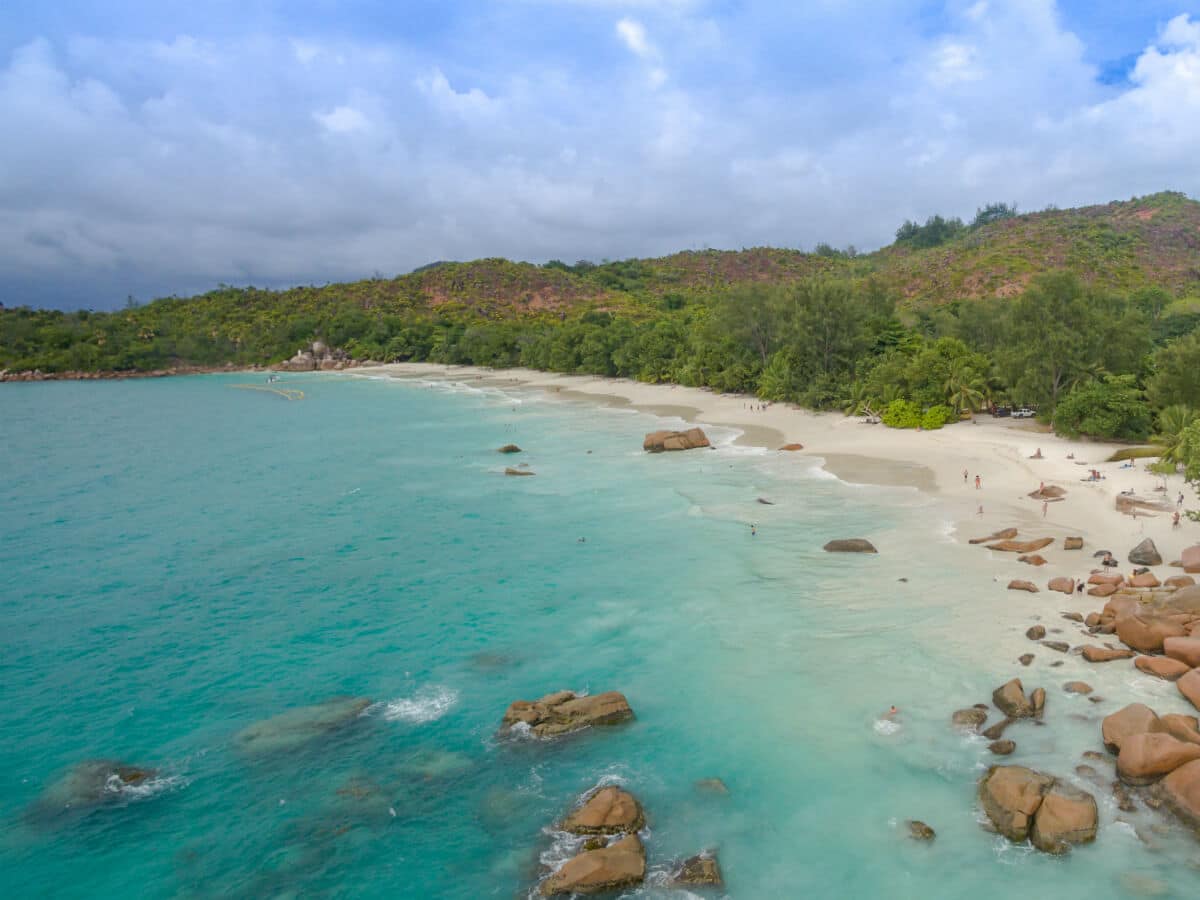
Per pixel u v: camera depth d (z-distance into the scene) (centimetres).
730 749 2527
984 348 10175
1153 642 2833
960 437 7038
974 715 2572
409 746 2630
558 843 2138
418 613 3738
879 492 5406
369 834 2211
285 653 3366
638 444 7969
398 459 7750
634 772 2438
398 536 4991
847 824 2158
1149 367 6994
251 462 7869
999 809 2125
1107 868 1931
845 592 3672
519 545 4684
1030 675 2794
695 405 10950
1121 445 6241
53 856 2159
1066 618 3200
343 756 2589
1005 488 5250
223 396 15625
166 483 6888
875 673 2920
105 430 10550
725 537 4600
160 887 2039
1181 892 1845
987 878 1941
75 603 3991
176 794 2420
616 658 3183
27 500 6272
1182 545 3872
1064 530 4272
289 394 15750
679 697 2858
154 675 3198
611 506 5456
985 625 3203
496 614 3681
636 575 4081
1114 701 2584
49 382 19750
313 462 7769
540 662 3188
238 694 3025
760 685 2905
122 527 5403
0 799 2409
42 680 3172
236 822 2281
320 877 2058
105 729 2798
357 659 3284
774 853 2066
